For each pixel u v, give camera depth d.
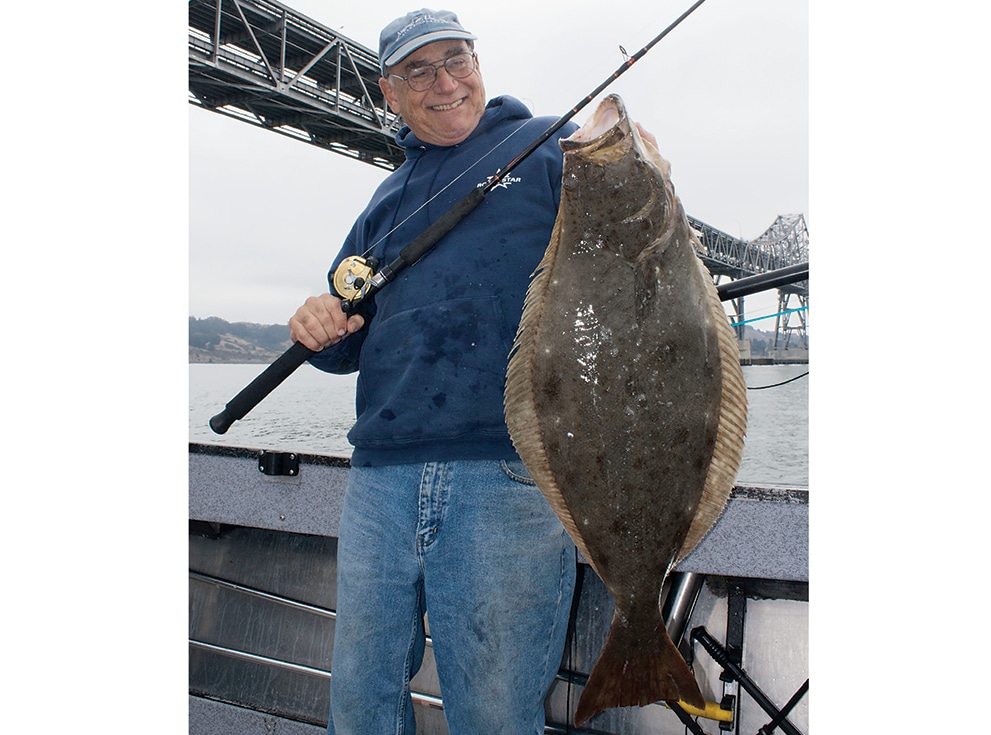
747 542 1.96
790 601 2.11
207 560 2.69
